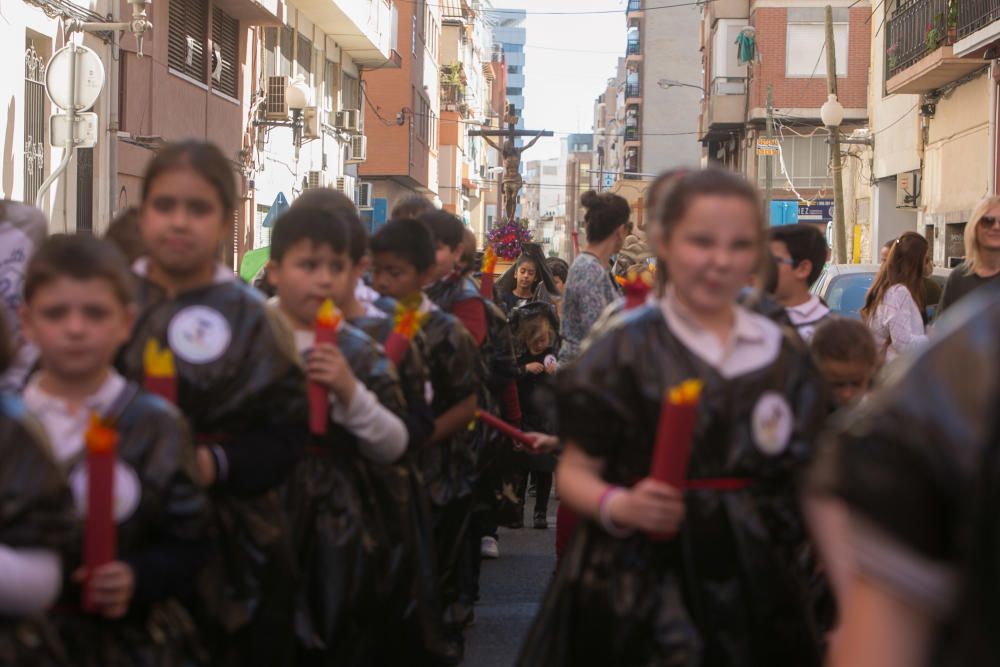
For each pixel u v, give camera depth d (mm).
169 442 3414
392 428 4719
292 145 30969
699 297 3564
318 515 4734
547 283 12547
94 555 3086
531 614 7867
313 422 4395
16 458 3004
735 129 52344
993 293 1798
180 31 21703
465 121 75688
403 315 5125
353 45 36219
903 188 32250
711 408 3547
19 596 2992
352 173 40156
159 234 3957
